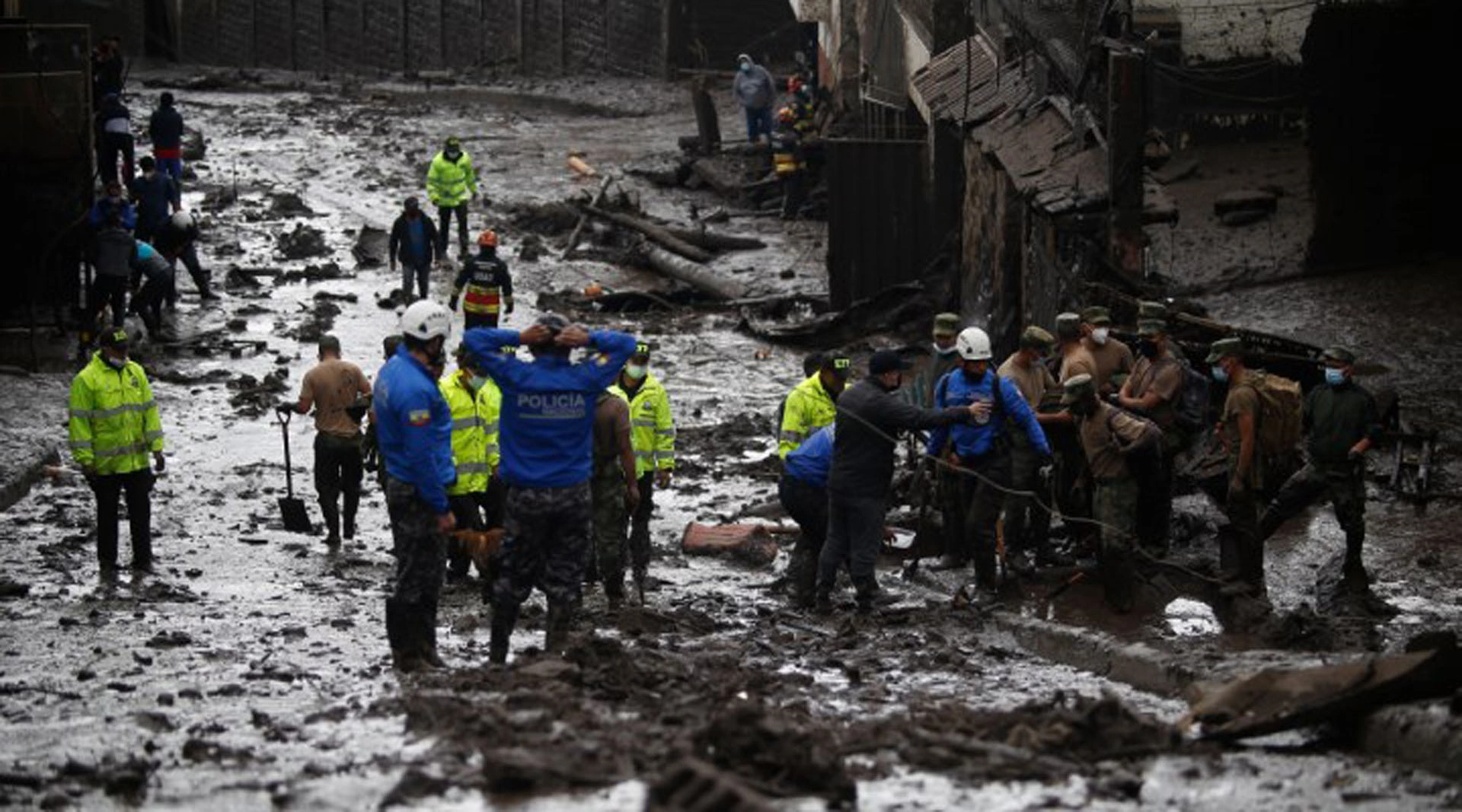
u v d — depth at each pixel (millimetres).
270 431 32125
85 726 13742
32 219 39156
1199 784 11320
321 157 58906
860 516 20500
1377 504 25859
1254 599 19938
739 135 63594
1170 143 44094
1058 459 22828
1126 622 20156
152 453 22891
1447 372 31875
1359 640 18906
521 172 58125
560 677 14188
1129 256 28906
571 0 76812
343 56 80250
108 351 22516
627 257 47969
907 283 42188
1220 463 25828
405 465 15789
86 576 22516
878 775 11555
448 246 48344
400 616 16156
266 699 14852
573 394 15789
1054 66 34000
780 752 11188
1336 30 38594
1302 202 40812
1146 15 43406
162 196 41625
